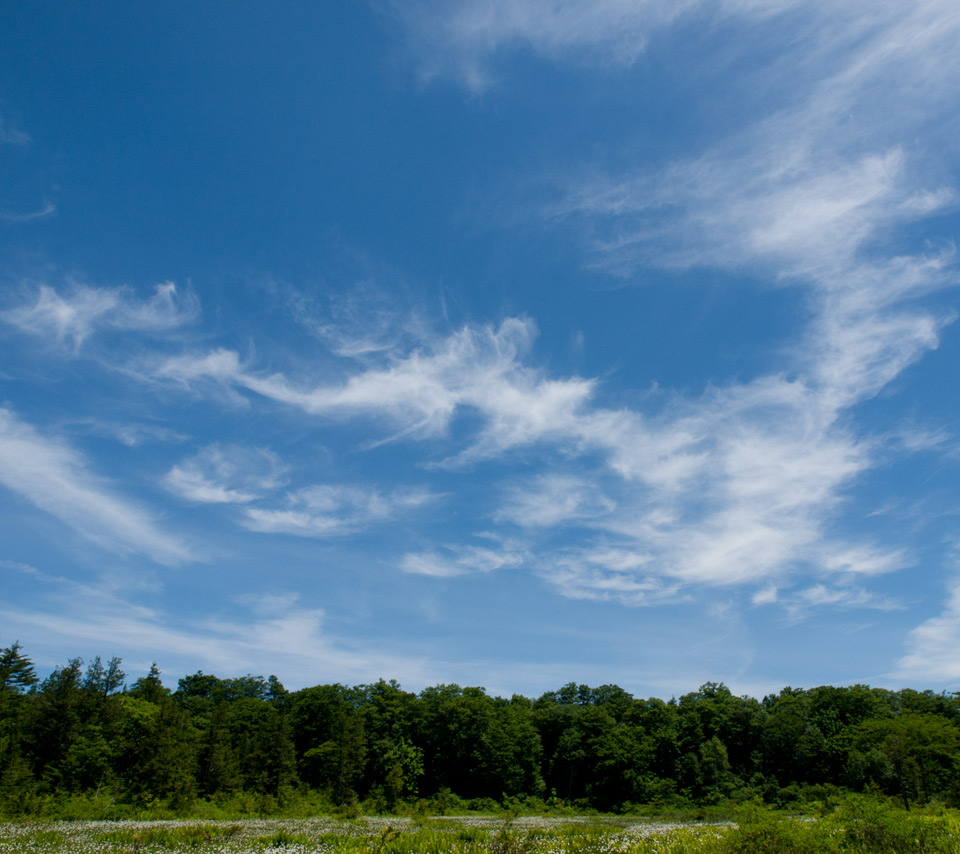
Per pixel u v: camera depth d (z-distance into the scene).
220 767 60.97
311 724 82.38
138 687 89.19
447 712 84.56
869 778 62.47
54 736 56.75
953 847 18.27
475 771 81.00
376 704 90.06
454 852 22.56
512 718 89.06
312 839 29.75
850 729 74.12
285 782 63.56
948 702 77.19
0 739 51.38
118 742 59.91
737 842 18.80
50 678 70.94
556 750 87.19
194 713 92.44
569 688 116.44
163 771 53.19
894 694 87.25
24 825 35.56
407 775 75.56
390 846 23.92
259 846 26.92
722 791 76.56
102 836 29.28
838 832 19.77
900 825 19.19
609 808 75.00
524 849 23.20
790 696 94.50
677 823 48.16
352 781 73.44
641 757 77.94
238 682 117.44
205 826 32.53
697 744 85.19
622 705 98.81
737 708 91.75
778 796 69.69
